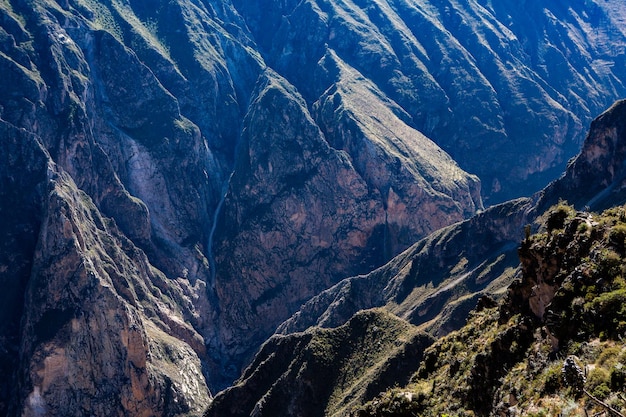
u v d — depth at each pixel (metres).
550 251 55.41
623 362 39.38
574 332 46.66
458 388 59.22
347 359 136.62
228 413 143.25
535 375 47.41
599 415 36.28
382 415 65.75
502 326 60.00
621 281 45.81
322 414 125.69
